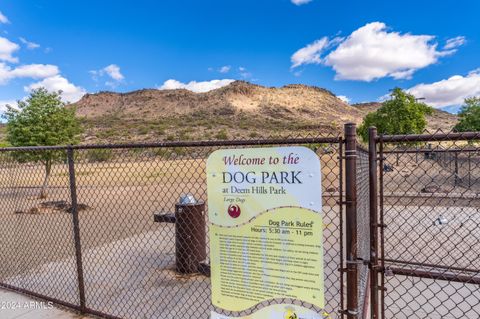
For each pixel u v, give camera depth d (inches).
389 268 96.7
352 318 92.0
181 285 180.2
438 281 169.0
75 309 155.0
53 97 649.6
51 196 415.8
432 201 285.3
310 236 88.7
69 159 149.5
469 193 279.0
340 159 92.6
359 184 114.4
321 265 87.9
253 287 96.9
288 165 90.4
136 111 7490.2
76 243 151.6
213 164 100.7
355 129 89.7
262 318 96.2
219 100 7691.9
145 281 186.5
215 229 101.3
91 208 340.2
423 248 213.9
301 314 91.5
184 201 204.5
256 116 6540.4
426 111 1049.5
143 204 364.2
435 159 230.7
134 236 283.0
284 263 92.2
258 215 94.8
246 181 96.0
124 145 127.2
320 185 87.3
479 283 103.6
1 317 151.9
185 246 198.2
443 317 137.9
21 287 180.7
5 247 267.9
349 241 91.8
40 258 234.1
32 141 606.2
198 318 143.9
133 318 146.3
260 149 93.7
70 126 662.5
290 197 90.6
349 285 92.3
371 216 95.1
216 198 100.7
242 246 97.6
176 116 6456.7
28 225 342.0
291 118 6560.0
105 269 205.9
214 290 102.7
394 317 139.9
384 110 1056.8
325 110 7790.4
